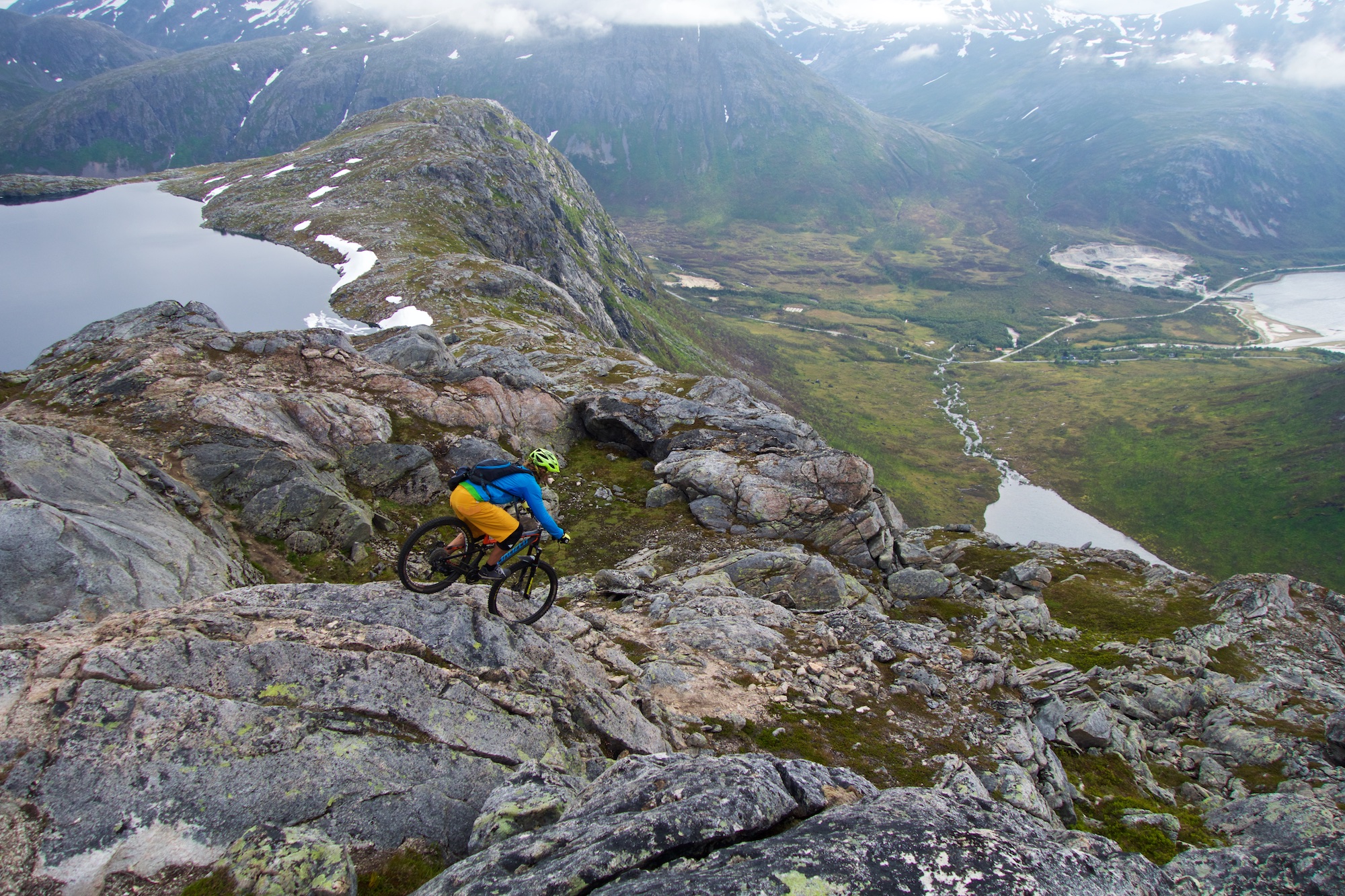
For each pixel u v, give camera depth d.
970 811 7.73
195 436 25.86
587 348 82.69
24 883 5.95
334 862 6.63
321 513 25.59
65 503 16.72
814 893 5.67
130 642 7.94
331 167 183.88
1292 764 22.12
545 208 196.75
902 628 22.58
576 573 33.88
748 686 16.92
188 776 7.01
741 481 39.91
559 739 9.92
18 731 6.72
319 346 36.62
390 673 9.08
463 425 37.22
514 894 5.79
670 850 6.41
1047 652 32.66
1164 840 16.11
